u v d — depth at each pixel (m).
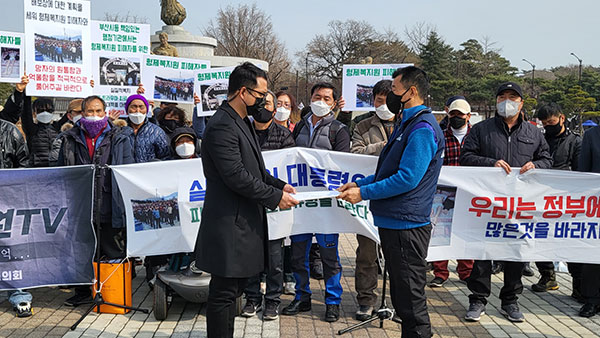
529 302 5.78
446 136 6.46
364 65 6.57
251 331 4.74
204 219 3.68
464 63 75.44
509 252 5.20
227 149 3.50
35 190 5.04
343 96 6.63
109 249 5.38
